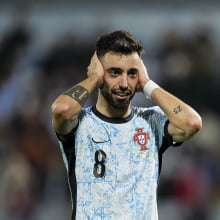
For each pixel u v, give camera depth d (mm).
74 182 21172
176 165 42625
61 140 21359
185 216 42000
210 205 42469
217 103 46312
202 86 46625
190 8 51031
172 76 47500
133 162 21188
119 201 20922
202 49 50000
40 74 49656
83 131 21297
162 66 48906
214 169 43281
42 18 51656
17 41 51469
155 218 21062
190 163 42781
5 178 42625
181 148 43219
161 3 50531
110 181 21016
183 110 21562
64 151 21422
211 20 51156
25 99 47719
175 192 42188
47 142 44812
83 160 21156
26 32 51750
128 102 21281
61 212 42531
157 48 50156
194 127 21438
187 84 46781
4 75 50156
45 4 51156
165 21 50594
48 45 51250
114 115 21516
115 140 21281
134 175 21109
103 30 50312
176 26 50562
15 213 42156
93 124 21375
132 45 21156
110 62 21109
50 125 46000
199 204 42250
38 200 42719
